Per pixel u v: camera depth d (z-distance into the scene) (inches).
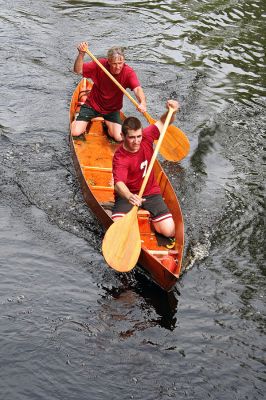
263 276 260.7
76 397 201.3
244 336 229.9
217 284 254.1
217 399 204.2
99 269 256.8
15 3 519.2
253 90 424.8
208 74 440.5
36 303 236.4
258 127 380.8
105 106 329.1
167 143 333.7
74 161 308.8
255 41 493.4
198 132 369.4
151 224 273.0
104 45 465.7
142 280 253.1
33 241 268.4
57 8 519.5
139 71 435.2
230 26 516.4
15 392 201.2
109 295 244.2
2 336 220.1
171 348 222.5
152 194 264.2
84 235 274.5
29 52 441.4
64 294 242.4
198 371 214.1
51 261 258.2
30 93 393.1
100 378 208.8
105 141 336.2
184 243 274.1
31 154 329.7
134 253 240.7
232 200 308.5
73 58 442.9
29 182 305.7
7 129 351.6
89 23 498.0
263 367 217.2
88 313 234.7
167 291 246.4
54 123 363.9
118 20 508.1
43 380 206.1
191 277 256.7
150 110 390.3
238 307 243.3
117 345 222.1
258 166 341.4
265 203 308.5
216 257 268.8
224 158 346.0
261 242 280.7
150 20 514.6
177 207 274.2
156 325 232.1
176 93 412.5
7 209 286.4
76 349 218.5
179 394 205.3
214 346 224.7
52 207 290.2
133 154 250.8
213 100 408.2
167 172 328.2
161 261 247.0
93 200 273.1
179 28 505.0
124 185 246.4
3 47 443.2
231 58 465.1
